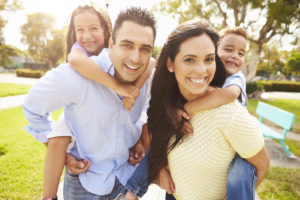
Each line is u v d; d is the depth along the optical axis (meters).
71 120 1.39
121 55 1.25
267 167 1.22
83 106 1.34
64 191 1.53
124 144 1.50
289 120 4.49
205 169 1.20
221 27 15.88
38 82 1.29
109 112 1.39
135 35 1.21
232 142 1.12
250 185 1.17
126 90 1.36
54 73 1.27
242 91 1.42
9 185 3.25
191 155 1.21
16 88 14.48
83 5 1.94
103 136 1.41
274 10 12.11
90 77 1.29
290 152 4.89
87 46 1.95
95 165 1.45
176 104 1.25
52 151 1.38
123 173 1.54
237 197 1.18
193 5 15.62
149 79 1.65
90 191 1.42
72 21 2.07
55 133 1.37
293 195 3.15
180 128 1.22
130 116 1.55
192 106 1.19
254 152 1.13
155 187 3.02
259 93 15.80
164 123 1.32
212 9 15.61
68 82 1.26
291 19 12.47
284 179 3.61
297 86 25.38
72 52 1.51
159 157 1.37
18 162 3.95
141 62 1.28
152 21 1.26
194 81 1.11
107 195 1.48
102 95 1.36
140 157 1.62
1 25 25.25
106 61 1.44
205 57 1.08
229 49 1.82
